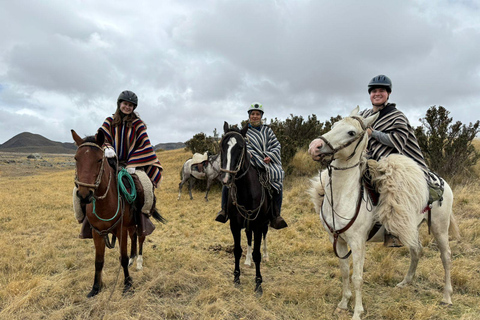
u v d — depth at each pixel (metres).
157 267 4.64
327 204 3.26
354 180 3.06
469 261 4.38
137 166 4.19
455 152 8.50
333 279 4.21
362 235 3.05
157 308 3.50
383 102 3.49
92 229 3.62
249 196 3.79
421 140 8.69
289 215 7.59
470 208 6.36
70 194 13.05
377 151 3.46
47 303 3.52
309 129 14.39
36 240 6.29
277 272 4.54
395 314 3.18
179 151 29.89
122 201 3.72
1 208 9.62
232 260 5.07
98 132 3.23
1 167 33.59
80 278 4.22
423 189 3.06
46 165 41.16
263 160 4.18
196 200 10.77
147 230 4.12
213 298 3.68
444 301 3.46
